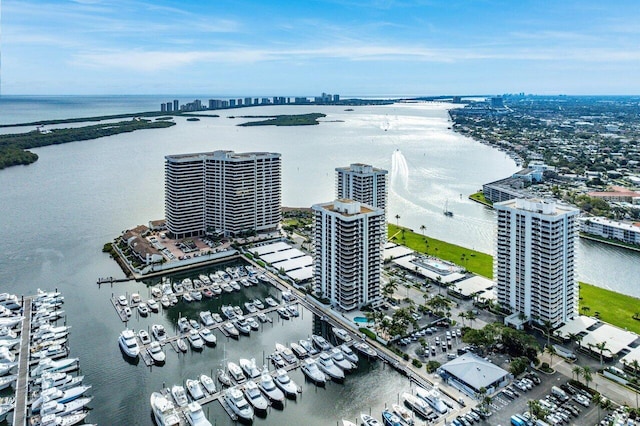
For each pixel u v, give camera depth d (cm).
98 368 17312
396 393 15950
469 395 15450
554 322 19100
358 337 19362
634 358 16725
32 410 14825
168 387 16212
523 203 19725
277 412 15038
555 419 14038
